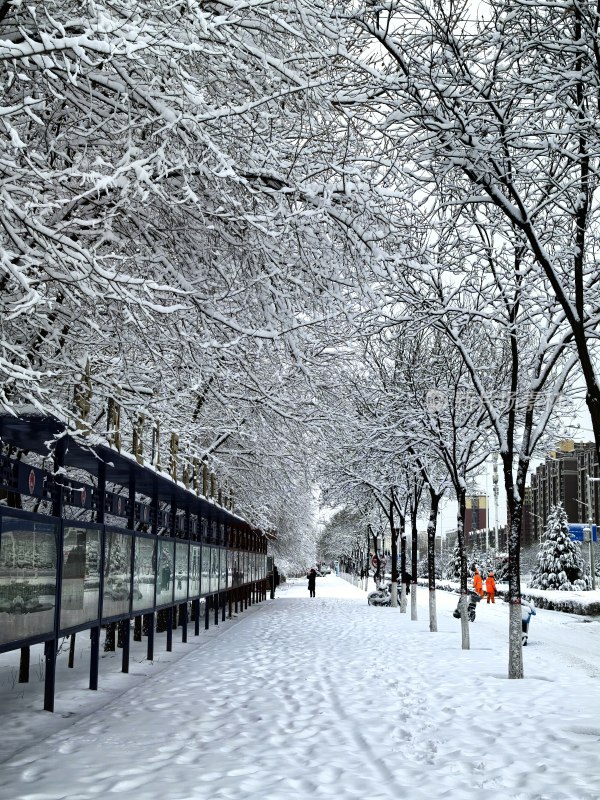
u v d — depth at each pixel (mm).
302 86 8641
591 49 9000
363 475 30266
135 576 13516
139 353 12508
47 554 9078
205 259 10961
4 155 7258
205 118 8211
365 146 10742
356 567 100625
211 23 7523
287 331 10547
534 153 10023
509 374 18719
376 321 13953
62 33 6359
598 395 8562
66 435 9078
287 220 9672
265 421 15078
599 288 13172
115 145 9234
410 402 20391
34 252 7309
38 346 10281
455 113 9289
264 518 25781
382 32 9289
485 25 9953
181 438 14000
